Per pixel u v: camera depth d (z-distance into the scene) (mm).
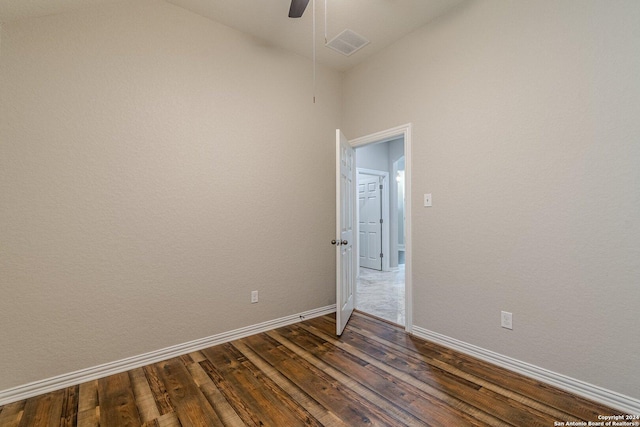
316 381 1982
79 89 2018
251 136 2807
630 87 1624
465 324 2371
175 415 1662
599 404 1713
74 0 1882
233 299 2684
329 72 3426
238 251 2715
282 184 3016
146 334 2254
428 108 2621
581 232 1794
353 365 2188
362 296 4094
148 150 2268
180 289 2406
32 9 1801
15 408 1736
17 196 1830
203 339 2512
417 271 2709
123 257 2168
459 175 2400
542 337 1956
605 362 1712
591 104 1751
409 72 2783
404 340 2627
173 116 2381
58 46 1955
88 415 1669
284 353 2393
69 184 1979
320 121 3330
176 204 2391
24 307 1850
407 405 1726
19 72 1842
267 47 2920
